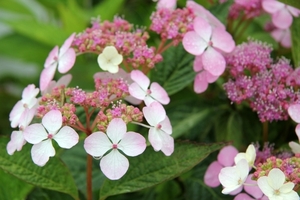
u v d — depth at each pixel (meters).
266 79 0.62
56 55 0.63
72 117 0.58
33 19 0.87
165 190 0.71
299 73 0.62
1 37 0.90
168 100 0.61
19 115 0.61
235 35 0.74
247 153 0.58
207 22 0.63
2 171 0.68
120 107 0.58
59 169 0.63
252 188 0.59
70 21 0.85
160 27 0.64
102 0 1.00
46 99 0.60
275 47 0.72
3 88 1.03
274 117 0.62
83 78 0.82
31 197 0.67
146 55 0.62
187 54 0.68
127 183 0.62
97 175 0.70
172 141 0.58
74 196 0.63
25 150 0.63
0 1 0.95
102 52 0.61
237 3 0.69
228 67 0.64
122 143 0.56
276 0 0.63
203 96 0.75
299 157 0.58
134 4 0.91
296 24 0.66
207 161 0.68
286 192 0.55
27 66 1.09
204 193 0.67
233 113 0.70
